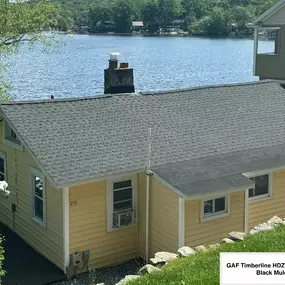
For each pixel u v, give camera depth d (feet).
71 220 43.37
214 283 26.71
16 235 51.13
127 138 48.08
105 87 68.69
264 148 51.39
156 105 54.03
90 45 295.89
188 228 43.65
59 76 176.76
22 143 45.55
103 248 45.32
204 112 54.90
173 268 29.99
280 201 50.47
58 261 44.55
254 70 94.79
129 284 28.68
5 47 91.71
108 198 44.98
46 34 94.94
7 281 42.06
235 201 46.34
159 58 240.12
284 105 59.93
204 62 226.17
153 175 44.50
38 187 47.29
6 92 96.07
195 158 47.65
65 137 46.26
